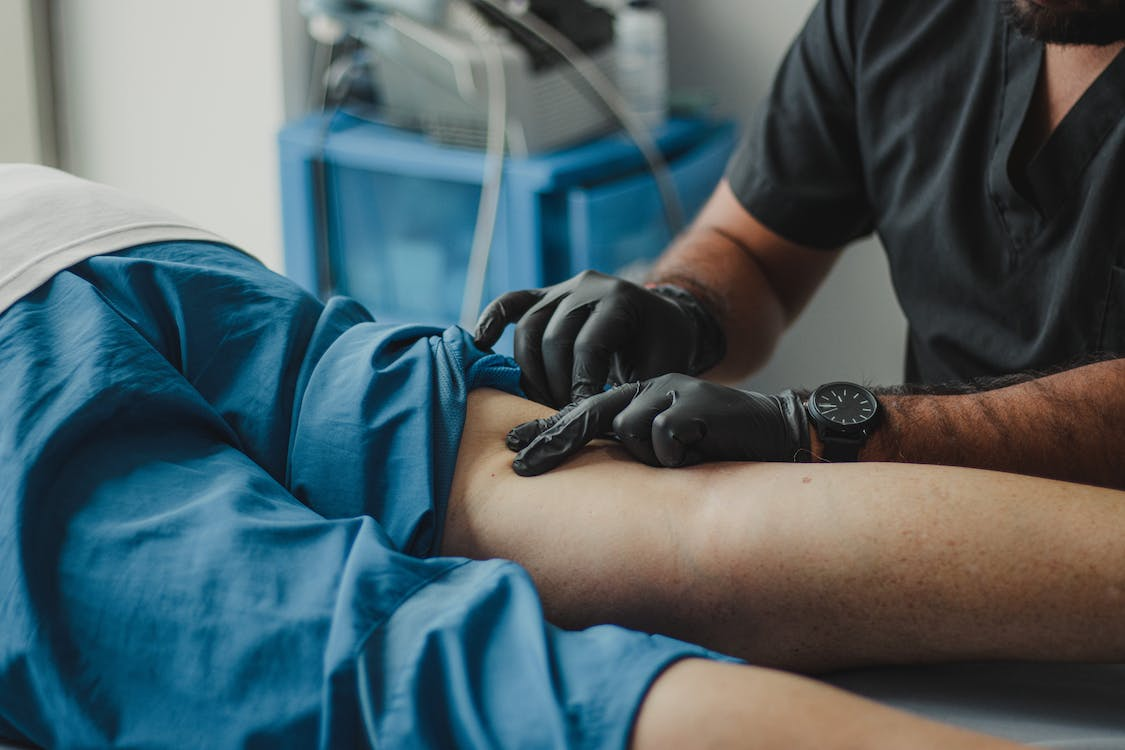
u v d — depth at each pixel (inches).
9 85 85.4
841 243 52.6
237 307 32.0
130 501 26.7
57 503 26.6
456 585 24.7
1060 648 25.1
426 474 28.7
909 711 26.2
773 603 26.5
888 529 25.7
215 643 23.9
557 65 69.7
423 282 77.5
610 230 69.3
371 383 29.9
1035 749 21.2
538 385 36.2
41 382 28.0
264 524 25.5
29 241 31.9
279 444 30.4
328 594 24.0
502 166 68.6
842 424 31.0
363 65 78.7
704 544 27.0
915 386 36.5
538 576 28.3
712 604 27.0
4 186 34.2
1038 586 24.7
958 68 44.0
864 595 25.8
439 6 69.6
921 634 25.9
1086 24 36.6
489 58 67.2
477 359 33.6
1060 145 40.0
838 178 50.2
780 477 27.7
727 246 51.1
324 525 25.9
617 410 30.6
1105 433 33.0
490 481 29.6
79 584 25.3
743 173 52.0
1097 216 39.0
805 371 80.4
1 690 25.3
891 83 46.0
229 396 30.9
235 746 23.0
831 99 49.1
